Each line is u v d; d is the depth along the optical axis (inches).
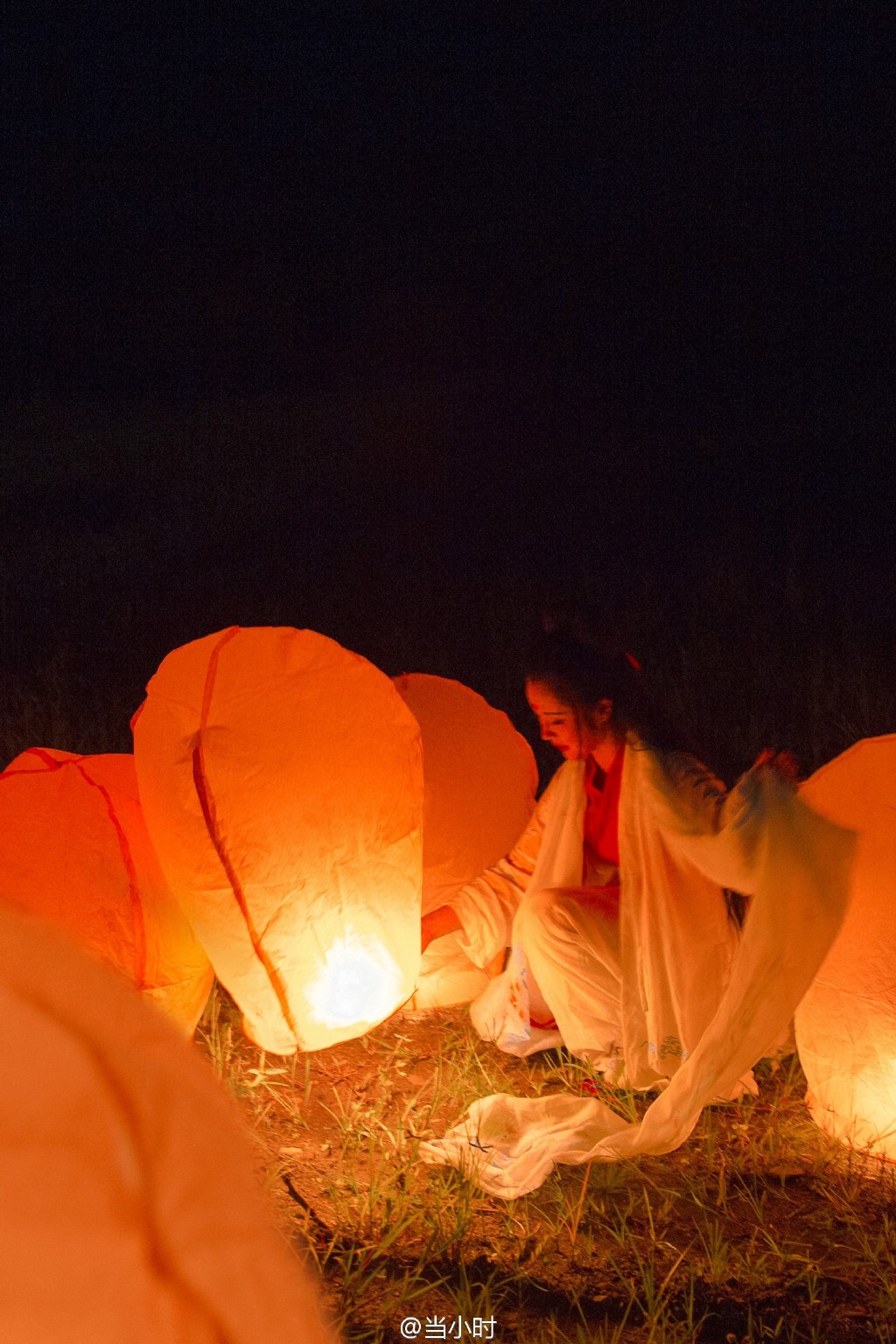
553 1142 129.3
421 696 165.0
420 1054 154.0
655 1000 139.2
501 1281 113.3
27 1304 25.5
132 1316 25.7
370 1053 154.3
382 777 126.9
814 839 120.6
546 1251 116.9
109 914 126.4
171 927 129.8
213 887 122.9
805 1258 114.8
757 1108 142.2
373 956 129.3
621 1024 141.4
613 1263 115.0
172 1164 27.0
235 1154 27.9
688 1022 138.6
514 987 152.7
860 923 132.0
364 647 330.0
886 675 278.5
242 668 124.0
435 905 158.4
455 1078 146.9
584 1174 127.9
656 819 132.6
